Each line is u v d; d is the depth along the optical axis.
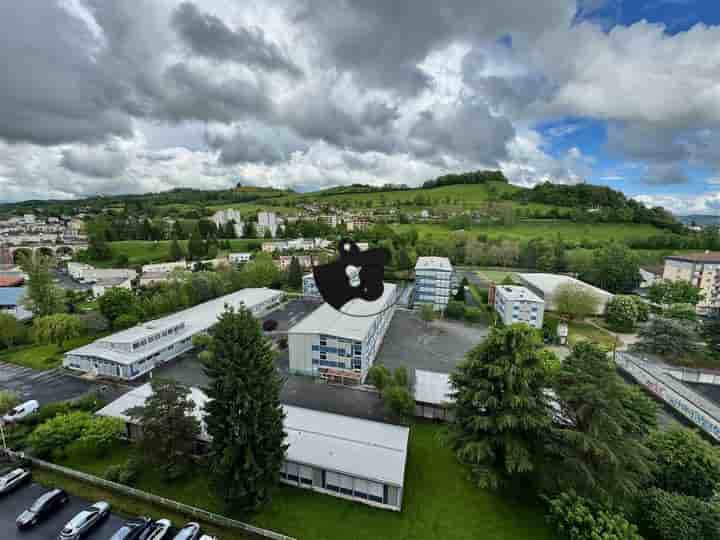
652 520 14.87
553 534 16.09
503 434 16.75
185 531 15.75
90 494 18.56
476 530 16.55
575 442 15.62
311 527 16.72
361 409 27.77
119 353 33.66
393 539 16.09
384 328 45.72
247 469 16.17
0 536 15.88
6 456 21.31
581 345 18.25
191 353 39.25
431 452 22.38
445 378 29.22
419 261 68.06
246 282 66.69
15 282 71.75
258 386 16.08
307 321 36.78
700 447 17.52
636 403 19.72
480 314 51.66
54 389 30.58
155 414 18.84
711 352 37.75
